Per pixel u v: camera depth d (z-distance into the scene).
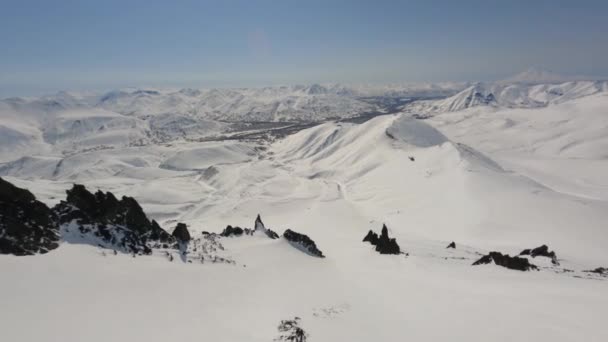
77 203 33.12
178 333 17.06
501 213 103.56
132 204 38.28
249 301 23.66
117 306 18.91
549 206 103.12
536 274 37.97
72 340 15.02
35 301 17.70
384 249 54.66
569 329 19.80
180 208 182.50
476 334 19.56
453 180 144.38
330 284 31.64
